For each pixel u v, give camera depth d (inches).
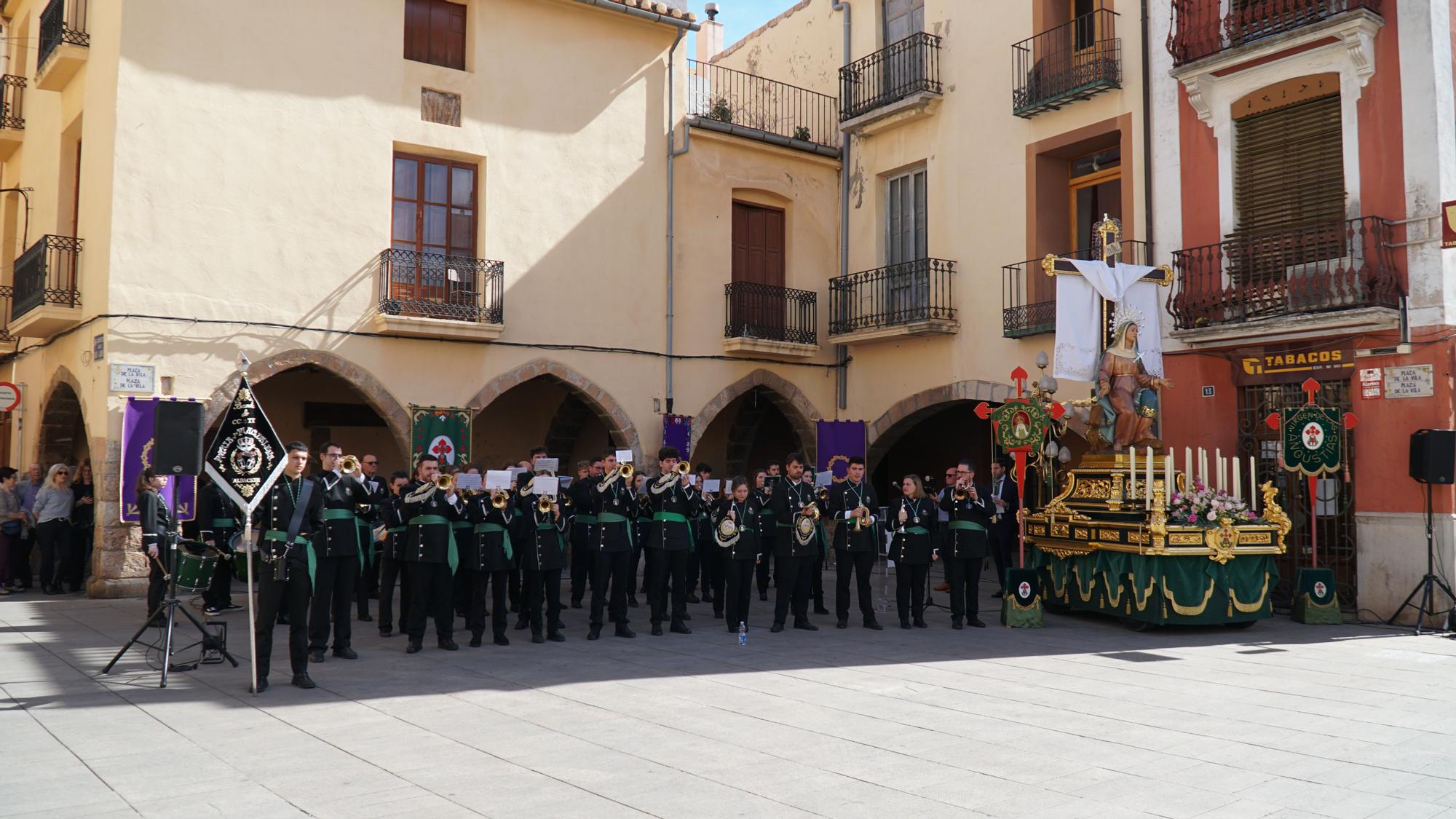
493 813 198.1
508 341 637.9
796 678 335.0
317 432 724.7
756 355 724.0
